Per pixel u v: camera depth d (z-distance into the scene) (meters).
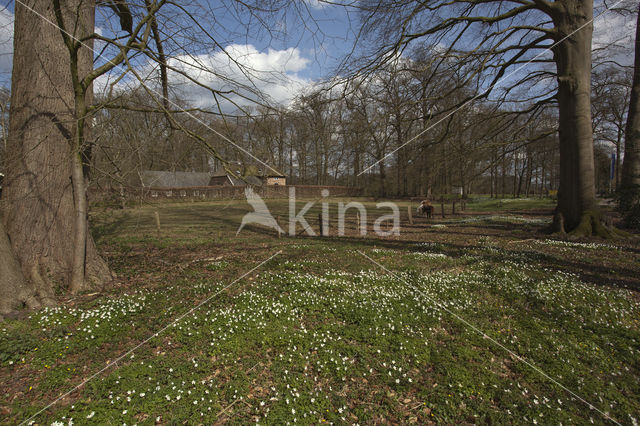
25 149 5.58
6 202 5.61
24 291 5.05
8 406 3.05
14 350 3.83
